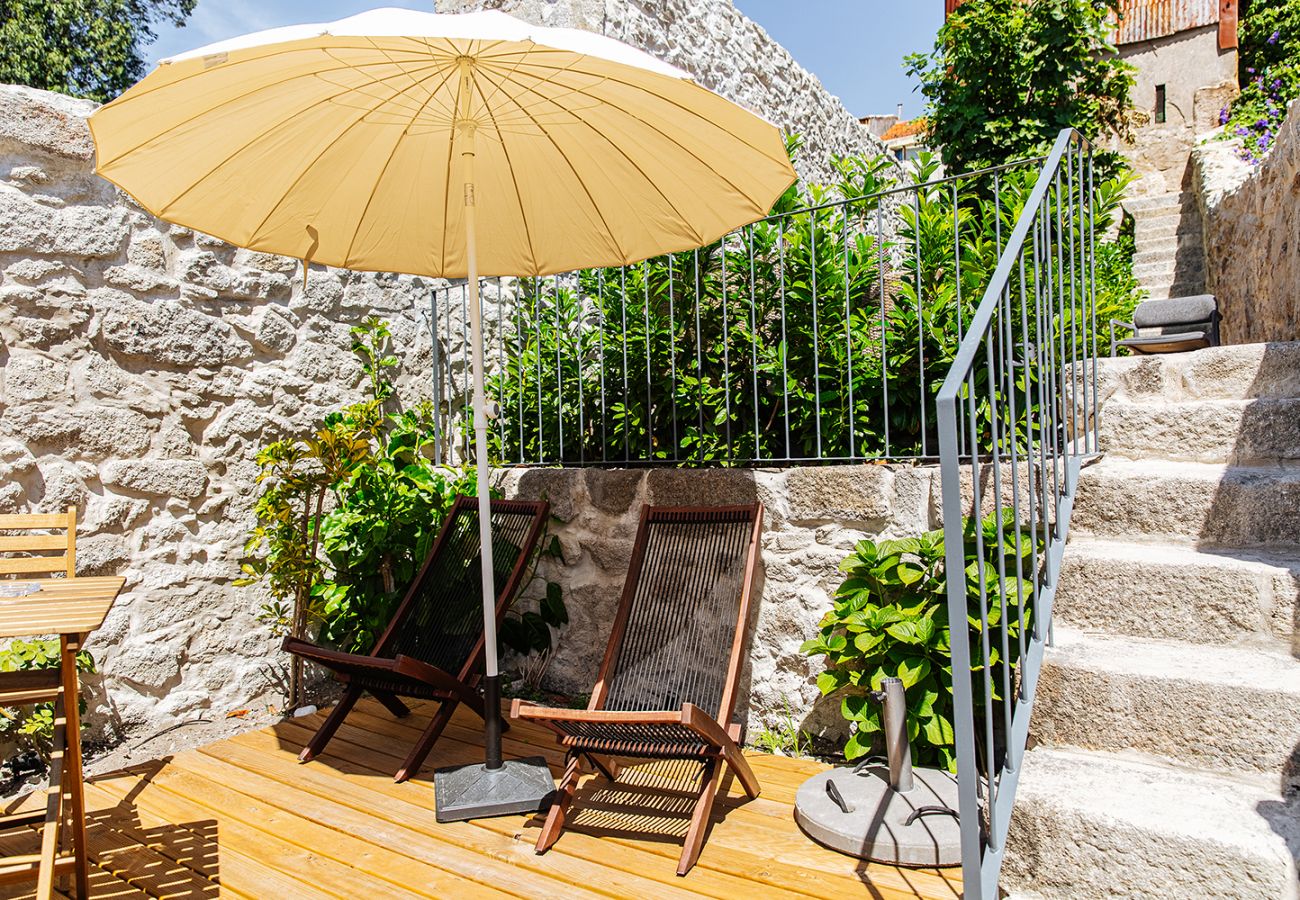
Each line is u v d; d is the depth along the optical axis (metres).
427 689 2.95
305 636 3.77
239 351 3.70
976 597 2.58
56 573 3.10
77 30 14.87
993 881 1.71
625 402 3.68
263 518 3.56
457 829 2.48
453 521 3.60
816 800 2.43
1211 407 2.57
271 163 2.65
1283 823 1.58
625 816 2.56
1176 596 2.10
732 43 6.02
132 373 3.36
